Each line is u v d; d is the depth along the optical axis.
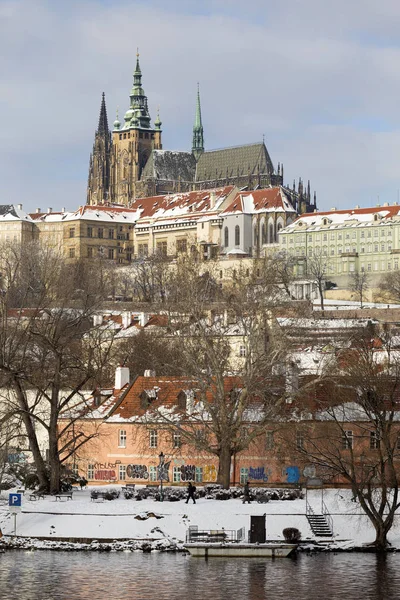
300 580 199.00
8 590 193.88
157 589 194.25
